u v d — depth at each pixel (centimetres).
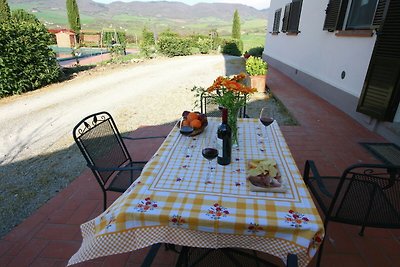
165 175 169
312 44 728
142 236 140
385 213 175
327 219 188
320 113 544
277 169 174
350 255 207
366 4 479
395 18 372
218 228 133
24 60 743
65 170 350
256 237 134
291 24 925
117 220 136
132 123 521
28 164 371
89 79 977
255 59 729
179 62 1420
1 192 305
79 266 202
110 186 235
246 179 164
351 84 520
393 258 205
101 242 135
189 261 195
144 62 1427
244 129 248
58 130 498
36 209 274
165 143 217
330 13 595
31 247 221
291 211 136
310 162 221
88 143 229
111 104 659
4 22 718
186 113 258
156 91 786
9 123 539
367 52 465
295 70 879
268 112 239
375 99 422
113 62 1384
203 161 187
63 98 720
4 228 248
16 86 741
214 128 247
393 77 385
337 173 323
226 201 144
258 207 139
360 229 233
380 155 362
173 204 142
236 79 212
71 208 267
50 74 856
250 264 196
